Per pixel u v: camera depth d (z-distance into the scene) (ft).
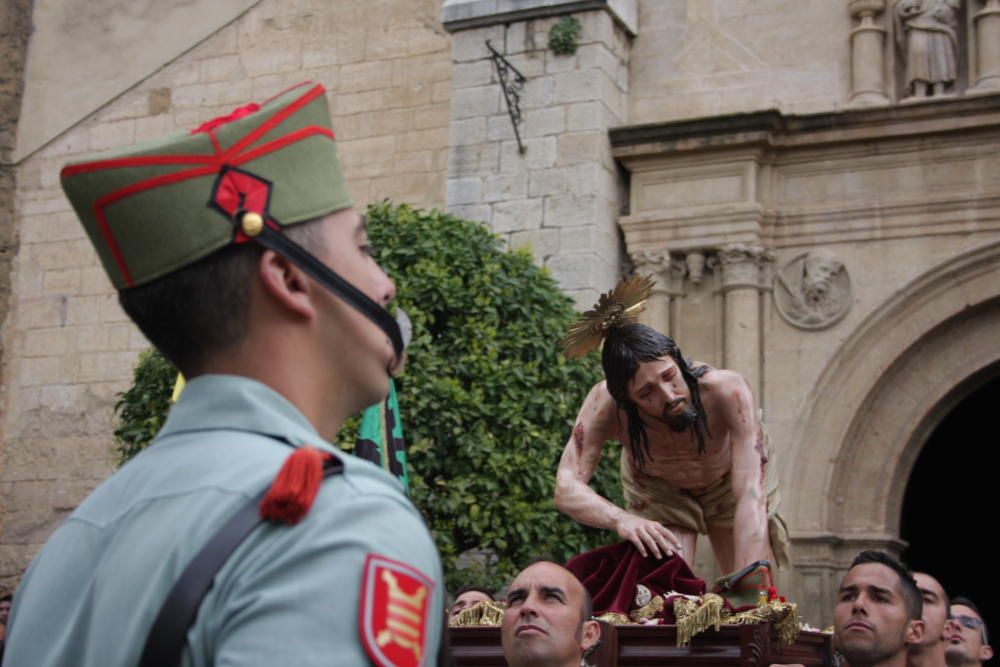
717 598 15.93
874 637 17.90
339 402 6.01
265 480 5.16
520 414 37.40
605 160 48.14
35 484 55.62
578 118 48.01
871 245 45.93
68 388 55.98
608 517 18.24
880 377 45.24
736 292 46.21
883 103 46.24
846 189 46.44
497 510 36.81
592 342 18.57
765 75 48.85
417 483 36.14
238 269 5.76
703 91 49.55
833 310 45.80
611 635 16.11
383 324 6.09
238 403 5.61
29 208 57.98
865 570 18.35
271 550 4.90
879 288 45.60
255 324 5.79
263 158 5.85
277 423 5.55
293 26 55.72
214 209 5.74
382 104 53.72
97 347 56.03
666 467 18.79
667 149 47.52
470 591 22.59
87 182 5.80
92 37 58.70
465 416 37.09
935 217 45.27
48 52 59.16
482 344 38.19
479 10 49.93
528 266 41.06
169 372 40.11
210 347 5.80
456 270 39.42
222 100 56.18
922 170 45.70
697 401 18.29
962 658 24.64
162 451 5.62
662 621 16.74
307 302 5.83
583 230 47.06
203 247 5.72
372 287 6.09
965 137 45.21
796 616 16.79
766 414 45.85
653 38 50.62
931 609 20.30
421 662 4.92
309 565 4.85
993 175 44.88
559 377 38.50
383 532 5.00
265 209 5.77
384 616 4.81
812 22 48.60
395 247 39.45
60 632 5.34
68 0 59.41
